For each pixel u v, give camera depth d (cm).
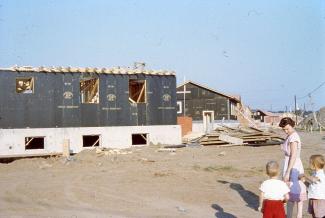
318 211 759
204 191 1301
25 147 2511
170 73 2916
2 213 1059
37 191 1361
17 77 2500
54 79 2592
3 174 1838
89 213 1041
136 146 2764
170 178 1551
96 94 2814
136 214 1020
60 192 1334
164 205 1116
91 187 1414
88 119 2670
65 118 2608
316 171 775
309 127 6981
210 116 5241
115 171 1800
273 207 694
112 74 2755
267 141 3072
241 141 2912
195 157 2298
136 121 2808
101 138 2694
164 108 2898
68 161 2170
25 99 2514
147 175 1639
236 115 5309
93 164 2062
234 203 1135
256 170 1769
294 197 814
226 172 1708
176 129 2920
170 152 2492
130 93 3112
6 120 2464
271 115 8381
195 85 5416
